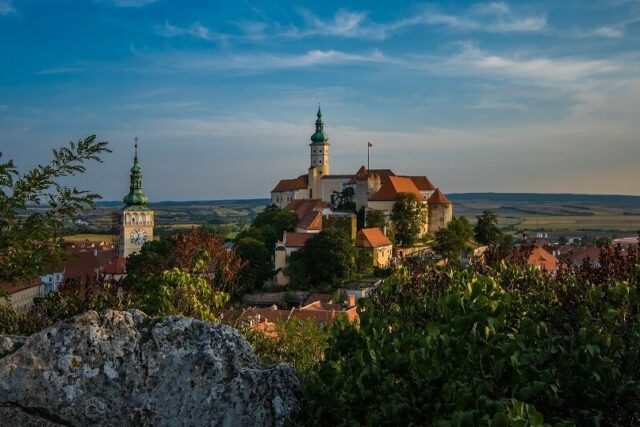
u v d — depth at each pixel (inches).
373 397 377.4
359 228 5900.6
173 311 655.8
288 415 393.4
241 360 417.4
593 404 338.3
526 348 359.9
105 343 405.7
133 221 7273.6
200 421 395.5
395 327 442.9
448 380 357.7
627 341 368.5
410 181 6446.9
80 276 809.5
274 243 5137.8
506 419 272.1
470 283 430.3
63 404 390.9
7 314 706.2
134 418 394.6
